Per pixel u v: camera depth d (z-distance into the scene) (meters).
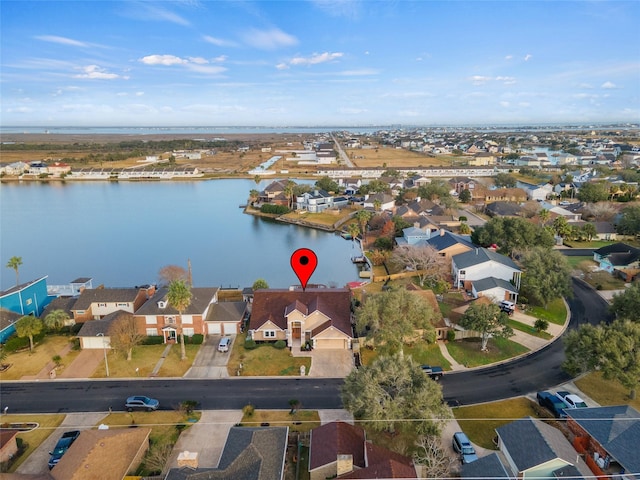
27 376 52.38
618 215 117.50
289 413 44.78
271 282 90.75
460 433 39.53
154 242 120.50
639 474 32.16
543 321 62.38
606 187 147.12
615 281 80.19
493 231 93.38
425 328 55.22
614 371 43.81
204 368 53.94
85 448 35.44
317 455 35.00
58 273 97.00
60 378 51.91
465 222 123.19
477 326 55.12
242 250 113.25
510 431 37.47
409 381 40.84
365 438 38.19
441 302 71.31
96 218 148.25
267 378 51.66
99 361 55.66
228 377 51.97
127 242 120.38
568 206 134.38
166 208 165.25
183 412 44.53
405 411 39.09
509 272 74.81
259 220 147.00
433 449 36.16
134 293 67.81
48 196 189.00
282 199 164.50
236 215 154.25
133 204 172.38
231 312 64.06
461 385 49.47
